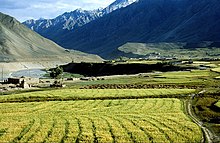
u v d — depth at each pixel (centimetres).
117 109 7494
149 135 4759
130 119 5831
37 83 19638
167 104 8319
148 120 5759
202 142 4650
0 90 15938
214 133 5391
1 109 7794
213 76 18012
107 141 4409
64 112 7006
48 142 4369
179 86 14350
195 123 5694
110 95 10775
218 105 8250
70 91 12094
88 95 10800
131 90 12244
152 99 9369
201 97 10325
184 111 7444
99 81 19838
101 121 5612
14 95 11112
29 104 8638
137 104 8331
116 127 5166
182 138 4675
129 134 4791
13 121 5688
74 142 4356
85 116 6181
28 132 4847
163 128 5194
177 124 5500
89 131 4897
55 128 5072
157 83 15975
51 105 8438
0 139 4484
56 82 19100
